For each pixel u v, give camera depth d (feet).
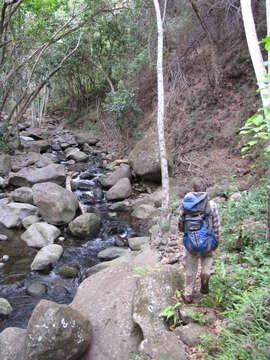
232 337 12.12
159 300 14.39
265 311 12.69
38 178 36.96
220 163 35.40
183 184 35.35
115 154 51.13
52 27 54.13
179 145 40.29
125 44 57.82
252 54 18.65
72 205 30.53
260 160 30.66
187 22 47.55
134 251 23.63
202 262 14.42
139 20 53.42
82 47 59.88
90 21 53.21
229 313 13.12
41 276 22.57
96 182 40.75
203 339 12.62
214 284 15.23
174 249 21.07
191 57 46.75
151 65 48.60
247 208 22.45
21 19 52.60
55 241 27.04
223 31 42.73
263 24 36.78
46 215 29.43
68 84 75.41
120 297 15.43
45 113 81.61
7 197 33.88
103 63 62.44
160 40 24.67
